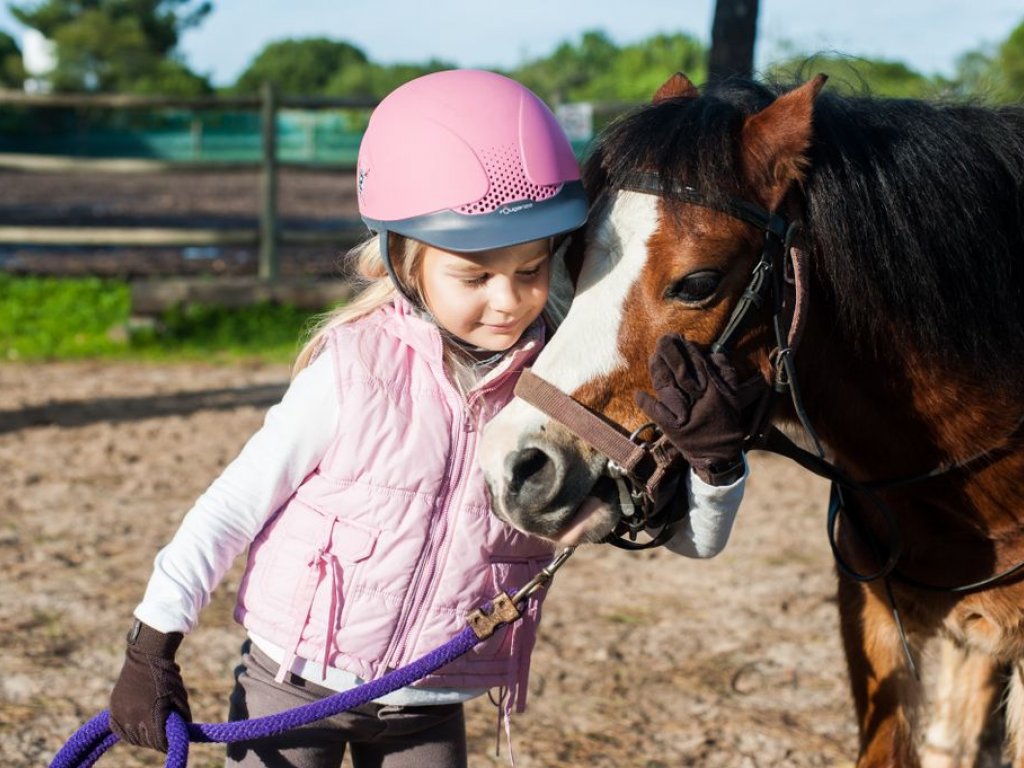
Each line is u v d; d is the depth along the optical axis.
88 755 1.91
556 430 1.82
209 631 3.74
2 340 8.55
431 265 1.81
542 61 50.59
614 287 1.84
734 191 1.87
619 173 1.89
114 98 9.13
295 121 33.44
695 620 3.97
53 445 5.96
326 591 1.84
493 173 1.76
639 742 3.11
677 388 1.79
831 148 1.99
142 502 5.09
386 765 1.99
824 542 4.85
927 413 2.12
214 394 7.18
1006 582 2.21
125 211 16.92
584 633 3.83
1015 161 2.17
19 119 30.67
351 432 1.83
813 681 3.51
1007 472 2.15
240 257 12.55
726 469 1.85
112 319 9.09
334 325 1.92
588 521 1.86
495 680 1.97
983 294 2.07
